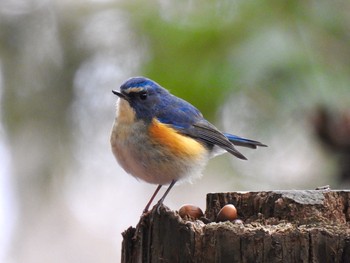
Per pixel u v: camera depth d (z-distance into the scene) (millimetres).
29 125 15602
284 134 13594
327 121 12992
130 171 10672
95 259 19781
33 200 16656
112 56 15086
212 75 12398
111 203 19719
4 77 15531
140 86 10688
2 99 15570
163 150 10375
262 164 14609
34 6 15578
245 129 13414
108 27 15141
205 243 7785
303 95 12344
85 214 19375
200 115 11289
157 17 13031
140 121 10500
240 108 13125
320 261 7590
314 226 8102
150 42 13008
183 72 12547
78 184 17109
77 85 15414
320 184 13523
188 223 7898
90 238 19750
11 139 15688
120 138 10500
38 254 18031
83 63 15328
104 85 15352
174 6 12898
